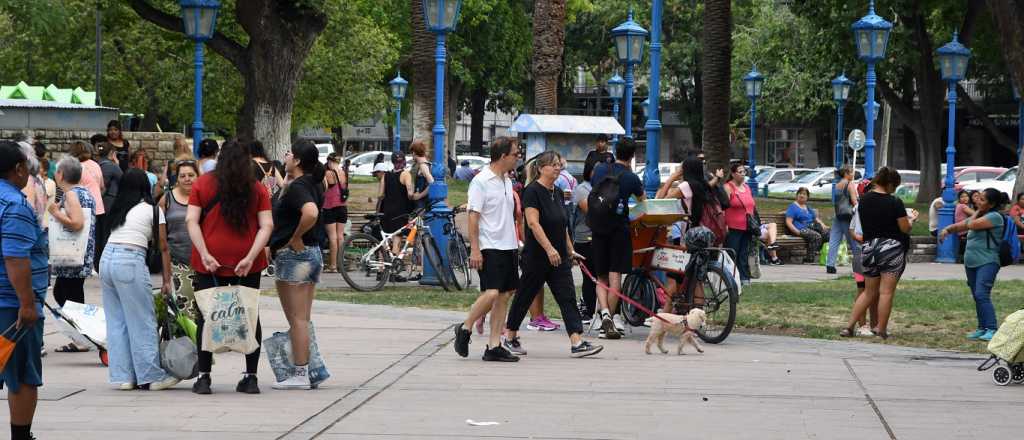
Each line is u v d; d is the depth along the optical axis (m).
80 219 22.08
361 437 14.84
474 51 115.44
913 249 54.25
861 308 25.25
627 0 131.00
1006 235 25.03
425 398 17.73
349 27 99.00
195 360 18.28
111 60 93.50
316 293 32.75
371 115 107.75
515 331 22.45
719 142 56.88
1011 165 131.75
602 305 24.72
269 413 16.42
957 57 54.28
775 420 16.28
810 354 22.92
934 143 78.12
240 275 17.19
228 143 17.27
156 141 47.44
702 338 24.48
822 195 97.31
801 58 105.44
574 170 43.12
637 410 16.89
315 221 17.78
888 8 72.94
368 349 22.88
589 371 20.50
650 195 32.25
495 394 18.12
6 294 12.90
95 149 34.03
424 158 36.00
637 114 157.88
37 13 60.81
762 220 56.78
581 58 135.75
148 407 16.81
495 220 21.36
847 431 15.60
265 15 52.22
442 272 34.03
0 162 12.87
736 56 123.00
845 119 130.38
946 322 27.42
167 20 55.22
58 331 24.80
